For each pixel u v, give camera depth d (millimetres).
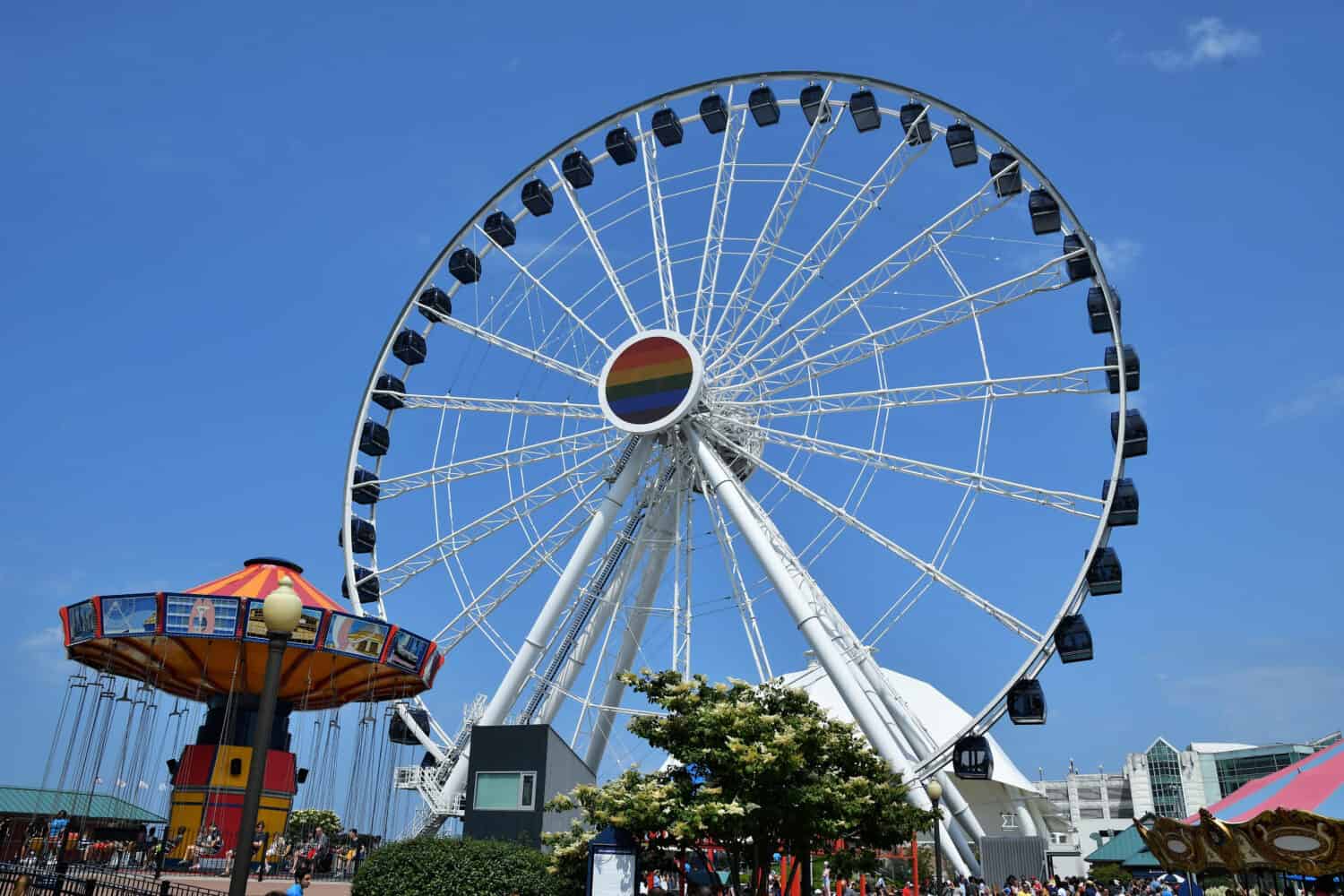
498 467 48688
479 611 46969
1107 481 42219
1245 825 20391
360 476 50094
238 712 47750
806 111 49250
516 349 50156
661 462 47875
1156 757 121250
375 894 27391
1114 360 43312
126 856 43875
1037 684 41125
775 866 42156
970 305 44531
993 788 86000
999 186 45531
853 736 31391
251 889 35906
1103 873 84312
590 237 50781
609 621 46938
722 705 28359
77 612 40688
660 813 26391
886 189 46062
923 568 42688
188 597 40062
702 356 47969
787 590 42625
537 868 28406
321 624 41000
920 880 66438
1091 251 43406
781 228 47375
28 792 58500
